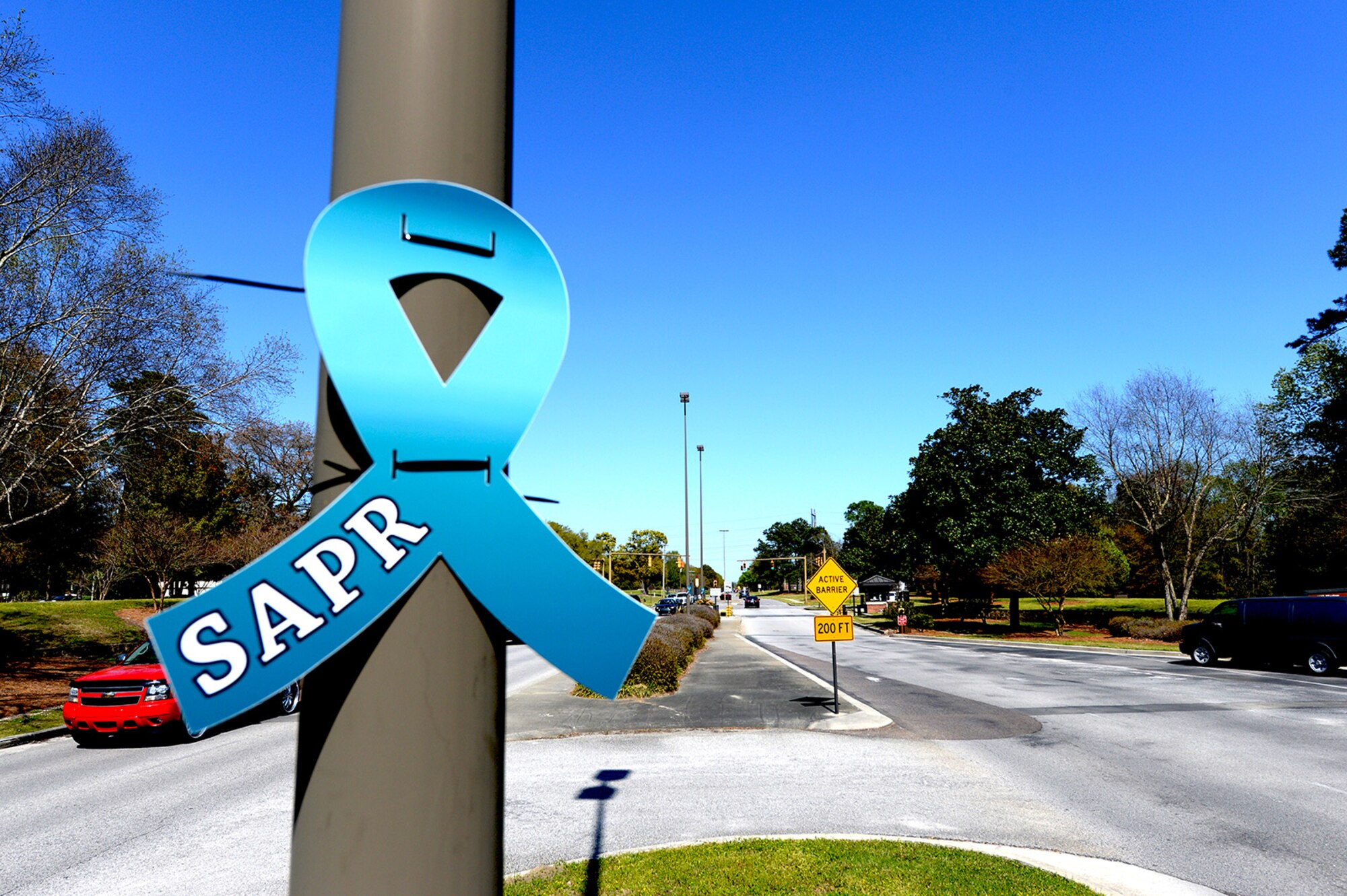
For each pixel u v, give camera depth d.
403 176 1.99
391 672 1.84
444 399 1.95
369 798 1.78
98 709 12.09
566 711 14.62
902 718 13.76
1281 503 39.88
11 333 17.55
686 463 50.06
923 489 44.72
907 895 5.35
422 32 2.06
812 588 14.45
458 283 2.00
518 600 1.98
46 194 17.47
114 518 35.66
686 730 12.73
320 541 1.82
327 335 1.86
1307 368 38.56
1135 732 12.39
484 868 1.88
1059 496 42.25
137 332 18.30
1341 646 20.31
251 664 1.75
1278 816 7.74
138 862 6.57
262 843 7.06
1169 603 41.00
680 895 5.38
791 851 6.29
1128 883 5.89
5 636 26.97
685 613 39.94
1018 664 24.56
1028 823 7.47
